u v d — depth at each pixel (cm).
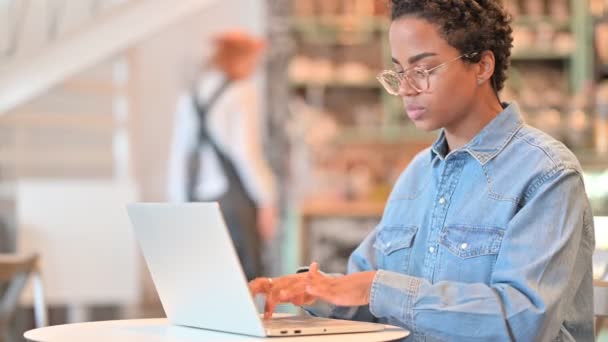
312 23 768
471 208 223
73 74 791
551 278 203
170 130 934
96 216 749
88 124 827
